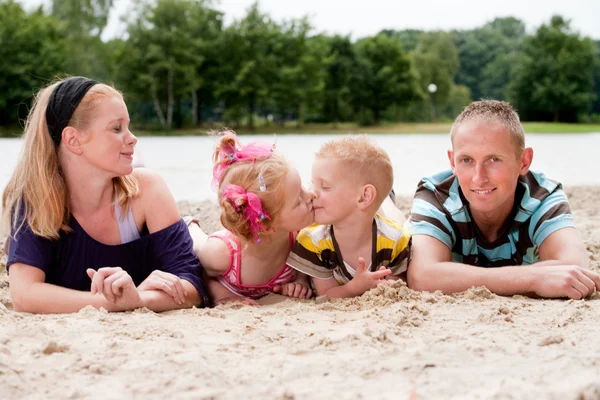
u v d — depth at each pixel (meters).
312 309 2.85
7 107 35.31
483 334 2.32
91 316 2.59
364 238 3.11
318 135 30.61
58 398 1.77
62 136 2.88
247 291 3.25
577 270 2.96
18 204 2.97
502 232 3.37
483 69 80.19
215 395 1.75
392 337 2.29
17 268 2.93
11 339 2.24
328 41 46.25
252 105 40.59
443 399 1.71
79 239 3.05
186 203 5.89
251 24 39.91
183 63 38.59
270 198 2.90
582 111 54.03
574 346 2.16
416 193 3.56
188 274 3.10
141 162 4.18
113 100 2.91
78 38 41.25
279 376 1.90
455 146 3.21
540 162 12.28
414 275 3.17
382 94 46.88
